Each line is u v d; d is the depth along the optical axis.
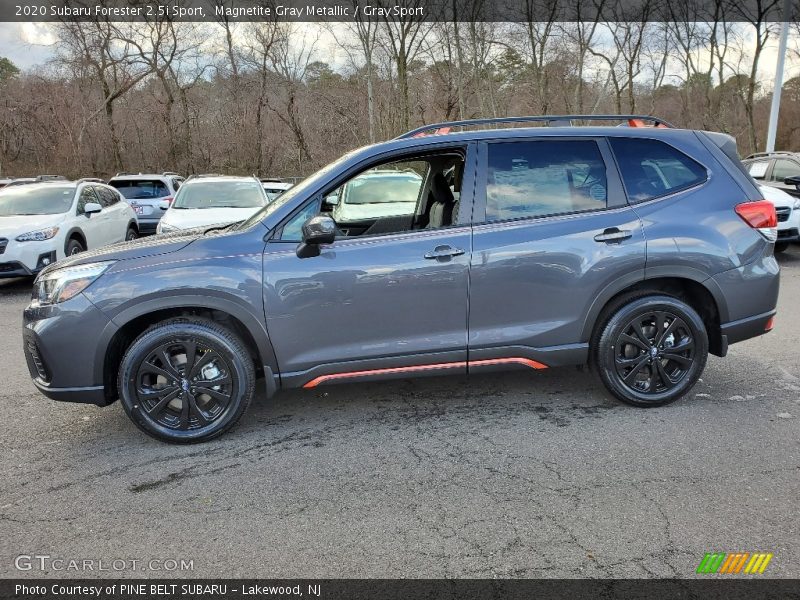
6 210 9.62
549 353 3.88
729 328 3.99
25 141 29.70
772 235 4.02
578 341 3.89
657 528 2.69
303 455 3.50
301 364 3.69
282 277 3.59
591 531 2.68
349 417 4.02
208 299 3.53
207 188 10.97
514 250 3.73
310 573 2.46
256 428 3.88
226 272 3.55
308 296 3.62
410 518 2.82
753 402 4.09
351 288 3.63
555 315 3.83
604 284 3.81
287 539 2.69
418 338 3.75
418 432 3.76
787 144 33.88
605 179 3.90
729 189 3.98
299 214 3.71
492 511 2.86
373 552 2.58
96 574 2.48
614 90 32.19
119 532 2.77
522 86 31.22
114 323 3.50
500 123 4.30
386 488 3.10
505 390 4.42
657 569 2.42
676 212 3.88
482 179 3.81
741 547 2.54
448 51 27.39
